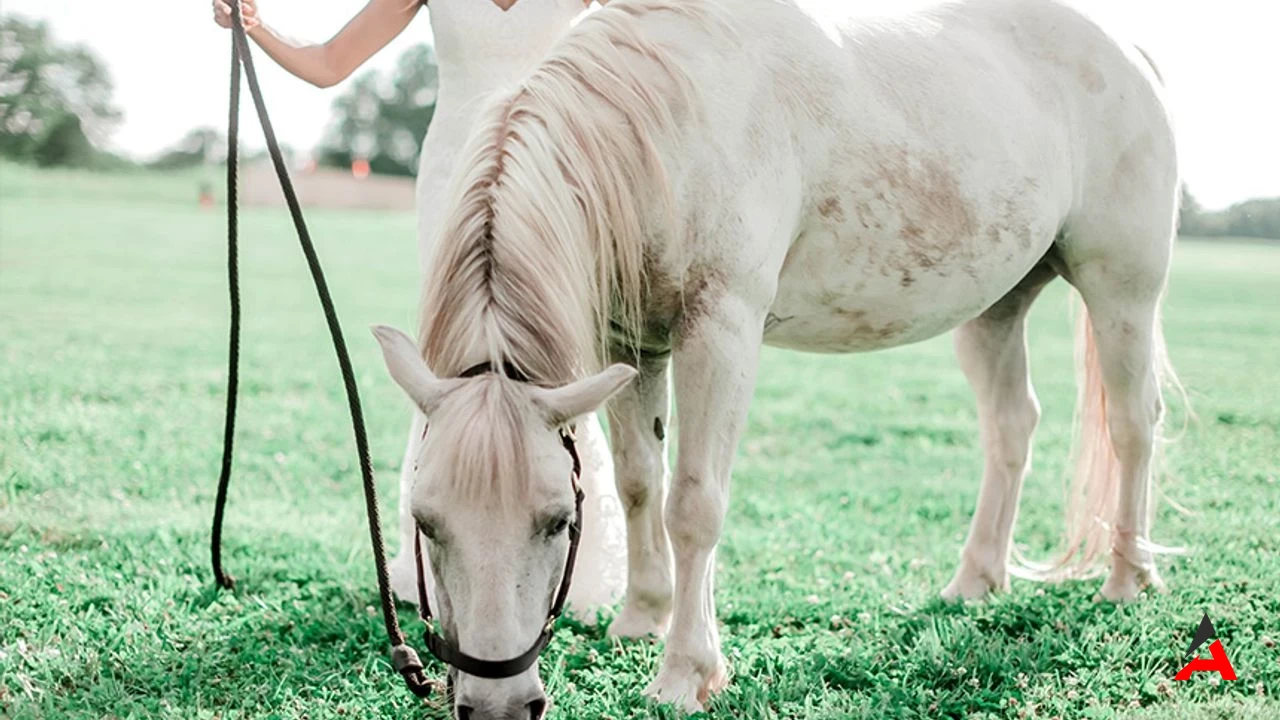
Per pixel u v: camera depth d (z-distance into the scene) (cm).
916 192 346
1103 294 412
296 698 324
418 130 7100
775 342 374
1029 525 568
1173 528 513
